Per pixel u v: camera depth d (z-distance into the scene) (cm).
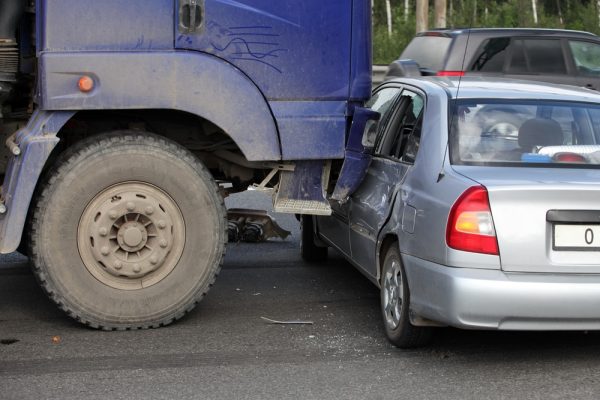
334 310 786
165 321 720
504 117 677
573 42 1580
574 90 750
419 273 617
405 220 648
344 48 727
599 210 584
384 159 750
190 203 713
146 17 693
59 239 693
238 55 709
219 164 794
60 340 688
